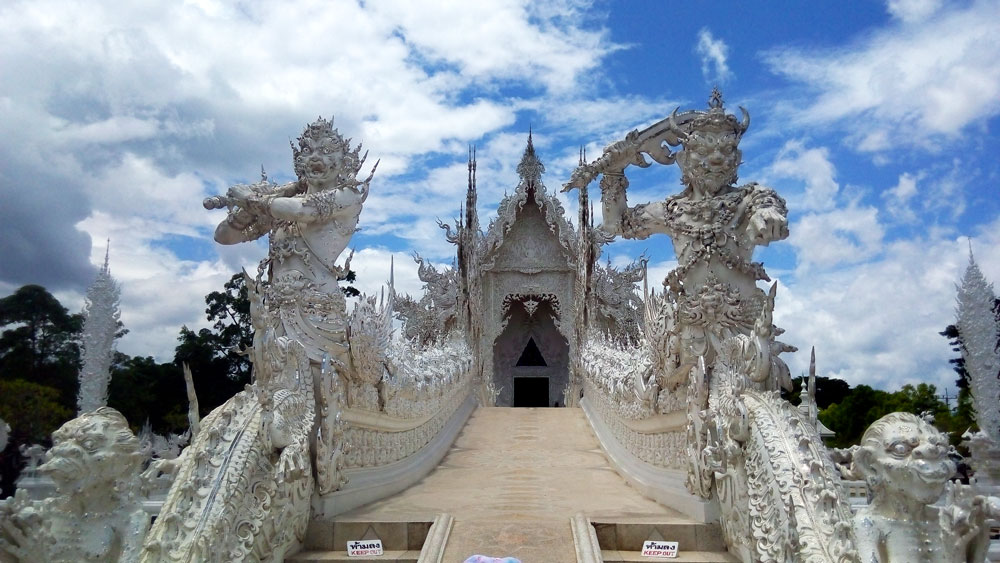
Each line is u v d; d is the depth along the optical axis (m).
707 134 8.48
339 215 9.44
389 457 11.30
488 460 14.75
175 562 5.55
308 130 9.57
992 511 4.38
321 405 8.77
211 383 29.66
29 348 16.72
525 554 7.30
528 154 31.41
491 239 30.58
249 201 9.34
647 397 9.71
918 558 4.49
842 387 36.50
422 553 7.26
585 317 26.67
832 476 5.66
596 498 10.21
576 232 30.36
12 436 13.72
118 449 5.14
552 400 34.09
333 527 8.15
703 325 8.12
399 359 12.20
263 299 9.11
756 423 6.45
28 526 4.77
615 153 9.19
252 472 6.78
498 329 31.09
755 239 7.90
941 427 13.79
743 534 6.82
